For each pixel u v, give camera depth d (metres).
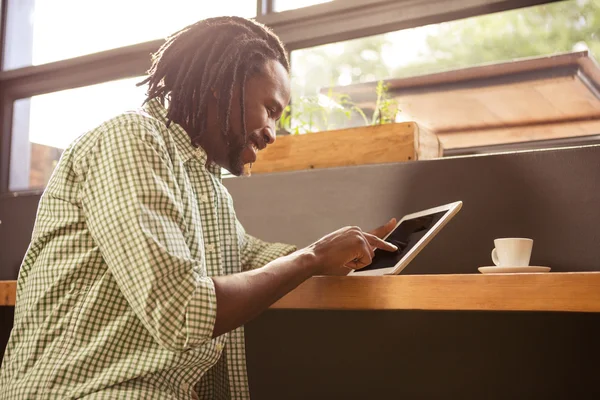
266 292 1.00
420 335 1.61
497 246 1.27
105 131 1.02
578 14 3.29
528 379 1.49
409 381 1.61
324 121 2.01
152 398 0.97
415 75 1.83
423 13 1.94
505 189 1.52
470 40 3.62
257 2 2.23
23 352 1.00
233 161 1.22
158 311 0.91
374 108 1.93
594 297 0.92
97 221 0.96
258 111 1.20
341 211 1.70
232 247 1.30
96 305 0.99
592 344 1.44
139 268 0.92
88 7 2.56
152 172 0.97
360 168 1.69
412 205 1.62
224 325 0.95
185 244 0.98
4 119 2.62
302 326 1.74
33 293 1.03
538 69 1.70
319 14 2.09
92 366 0.96
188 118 1.18
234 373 1.24
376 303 1.08
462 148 1.90
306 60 2.30
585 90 1.67
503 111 1.78
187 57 1.19
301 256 1.07
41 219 1.06
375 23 2.02
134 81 2.43
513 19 3.52
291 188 1.77
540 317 1.49
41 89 2.58
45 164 2.57
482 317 1.55
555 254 1.46
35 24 2.68
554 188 1.47
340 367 1.69
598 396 1.43
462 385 1.56
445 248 1.56
